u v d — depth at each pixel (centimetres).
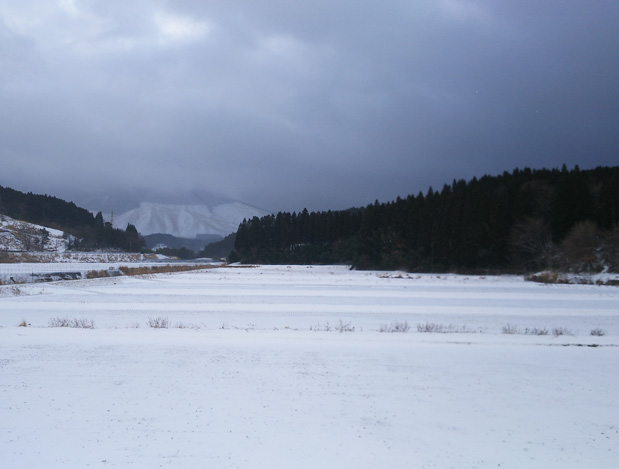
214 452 533
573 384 818
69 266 6425
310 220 11375
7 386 760
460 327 1667
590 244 5172
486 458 536
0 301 2500
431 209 7312
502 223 6297
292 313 2027
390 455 535
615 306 2456
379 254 8075
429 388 780
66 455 523
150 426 605
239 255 11869
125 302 2456
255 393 739
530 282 4569
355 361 941
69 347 1037
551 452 555
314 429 604
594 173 7356
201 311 2080
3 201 13188
